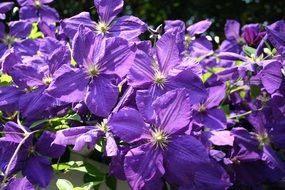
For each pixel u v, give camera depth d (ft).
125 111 1.96
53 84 2.03
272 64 2.39
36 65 2.30
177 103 1.98
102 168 2.36
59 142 1.95
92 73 2.08
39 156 2.11
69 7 10.49
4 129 2.11
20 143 2.01
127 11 11.30
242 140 2.47
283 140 2.48
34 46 2.78
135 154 1.94
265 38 2.69
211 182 2.13
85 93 2.06
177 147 1.97
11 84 2.41
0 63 2.53
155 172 1.92
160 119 1.98
